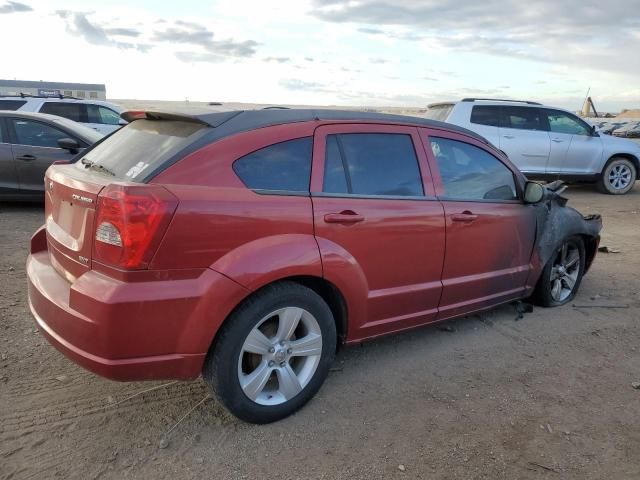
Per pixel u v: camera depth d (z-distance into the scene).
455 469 2.89
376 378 3.82
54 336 2.92
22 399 3.35
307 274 3.17
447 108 12.19
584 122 12.85
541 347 4.40
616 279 6.26
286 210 3.12
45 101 13.45
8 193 8.59
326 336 3.35
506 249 4.50
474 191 4.28
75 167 3.54
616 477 2.87
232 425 3.19
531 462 2.97
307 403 3.44
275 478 2.78
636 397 3.67
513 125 12.12
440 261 3.96
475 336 4.57
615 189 13.17
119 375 2.73
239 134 3.10
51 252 3.36
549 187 5.21
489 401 3.56
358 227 3.43
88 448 2.94
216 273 2.84
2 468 2.74
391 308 3.74
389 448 3.04
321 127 3.44
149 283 2.71
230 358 2.96
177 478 2.74
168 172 2.86
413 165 3.88
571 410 3.49
